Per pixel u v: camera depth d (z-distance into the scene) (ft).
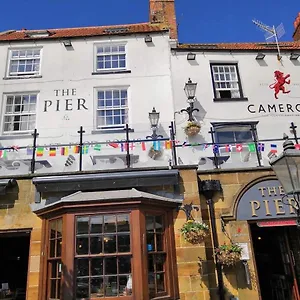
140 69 42.34
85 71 42.19
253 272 22.22
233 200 23.76
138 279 19.48
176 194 22.93
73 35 44.16
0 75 41.83
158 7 51.34
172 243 21.80
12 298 30.40
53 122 39.86
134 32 43.83
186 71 41.32
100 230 20.52
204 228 21.30
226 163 26.17
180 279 21.16
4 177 23.16
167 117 39.86
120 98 41.68
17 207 22.70
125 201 20.72
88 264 20.07
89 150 36.96
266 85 41.19
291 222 23.24
